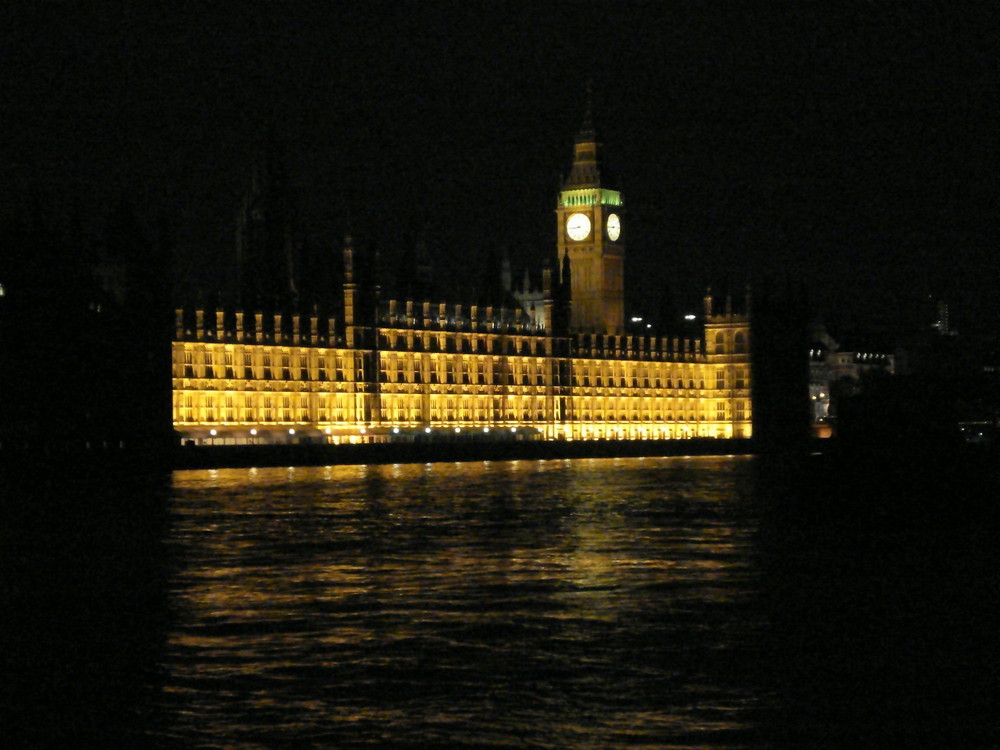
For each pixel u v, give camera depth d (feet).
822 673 240.94
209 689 233.35
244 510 530.68
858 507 514.68
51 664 250.78
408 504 558.15
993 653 254.06
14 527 466.70
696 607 299.99
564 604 304.91
